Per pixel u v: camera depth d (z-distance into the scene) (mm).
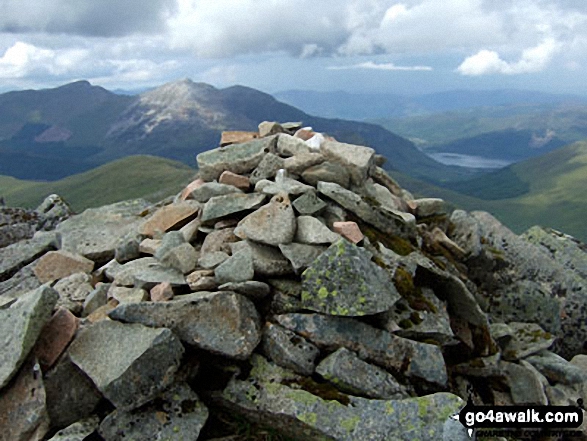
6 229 22859
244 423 9758
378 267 11336
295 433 9445
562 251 21844
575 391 13102
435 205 17891
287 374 9914
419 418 9000
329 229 12539
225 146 18172
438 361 10711
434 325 11453
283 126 19703
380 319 11070
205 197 15180
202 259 11977
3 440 8273
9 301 11000
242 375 9984
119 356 8922
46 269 14492
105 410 9172
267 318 10867
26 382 8773
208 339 9734
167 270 12125
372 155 16453
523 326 15328
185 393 9398
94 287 13320
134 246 14133
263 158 15938
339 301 10406
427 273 13117
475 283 17141
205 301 10055
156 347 8945
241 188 15508
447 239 16531
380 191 16391
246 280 11062
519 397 12328
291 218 12203
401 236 14469
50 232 18672
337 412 9156
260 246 12086
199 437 9352
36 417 8398
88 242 16266
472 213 20234
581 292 17188
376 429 8891
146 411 8969
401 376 10406
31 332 8969
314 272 10758
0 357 8883
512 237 18750
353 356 10109
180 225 14539
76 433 8484
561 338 16938
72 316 9898
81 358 9141
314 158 15516
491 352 12977
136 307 9820
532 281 17188
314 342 10344
